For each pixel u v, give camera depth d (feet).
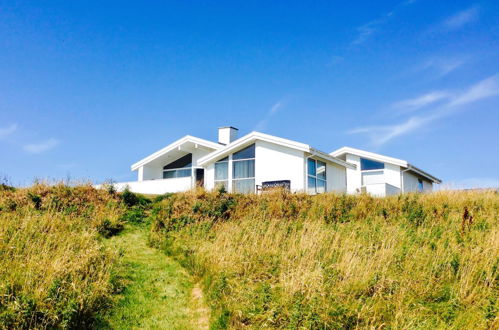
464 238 35.01
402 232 37.91
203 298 28.66
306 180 66.28
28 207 42.11
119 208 47.93
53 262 28.04
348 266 29.48
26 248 30.78
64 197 46.93
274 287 26.96
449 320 23.73
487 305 24.00
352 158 90.02
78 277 27.27
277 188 53.42
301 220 44.45
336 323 23.15
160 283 30.81
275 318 23.95
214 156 73.56
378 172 87.66
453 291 26.22
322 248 34.19
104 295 26.89
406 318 23.85
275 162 68.54
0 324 20.67
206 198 50.01
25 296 23.13
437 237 36.86
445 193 54.08
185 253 36.24
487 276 27.12
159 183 77.51
